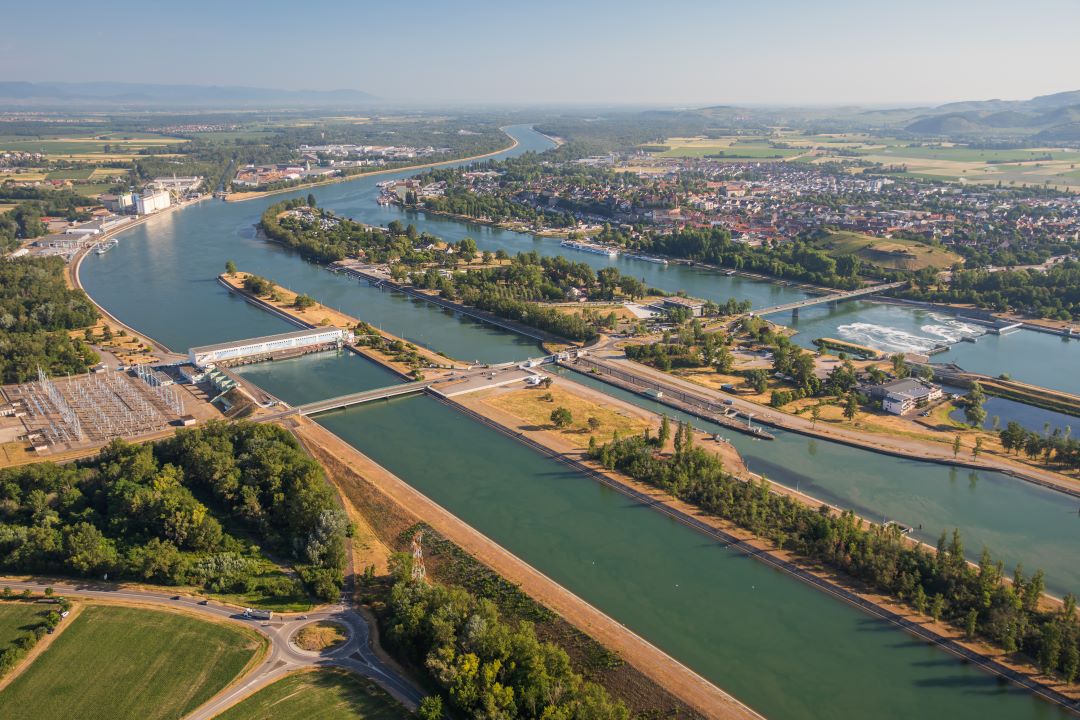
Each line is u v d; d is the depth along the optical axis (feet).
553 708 637.71
